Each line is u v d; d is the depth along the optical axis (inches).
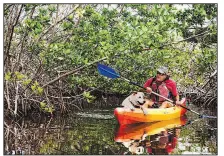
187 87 376.2
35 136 295.1
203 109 368.2
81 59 339.3
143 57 353.7
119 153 267.7
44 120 339.3
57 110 355.6
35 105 346.3
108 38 331.9
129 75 368.8
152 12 334.3
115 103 388.8
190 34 348.5
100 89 385.1
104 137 294.5
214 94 365.1
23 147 277.4
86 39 339.9
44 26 332.2
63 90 364.5
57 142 284.2
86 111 373.7
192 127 322.7
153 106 346.3
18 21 332.5
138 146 279.4
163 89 349.4
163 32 332.5
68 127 317.4
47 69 348.8
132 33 327.0
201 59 350.6
